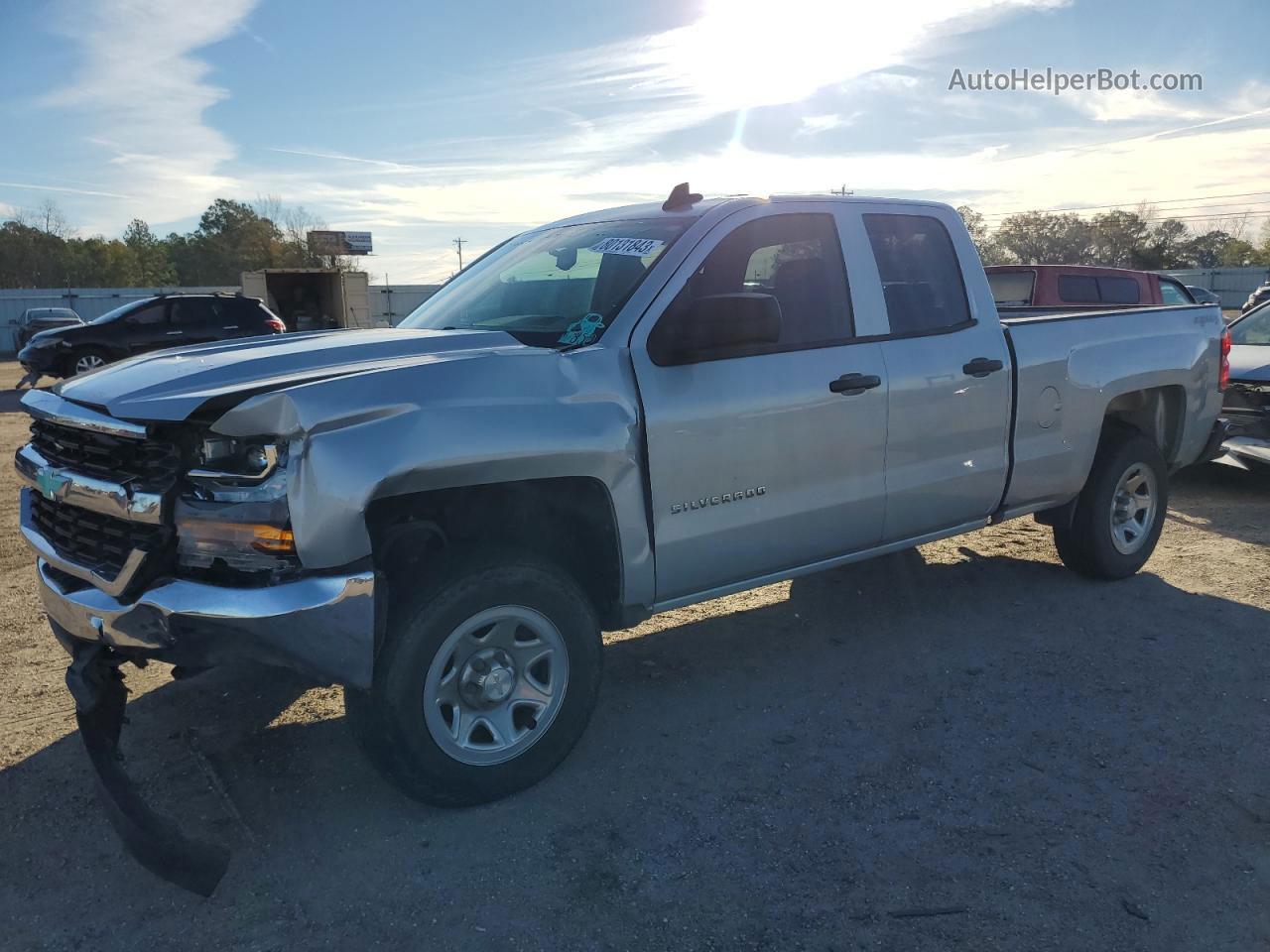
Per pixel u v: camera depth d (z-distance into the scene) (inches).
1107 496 201.5
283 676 166.9
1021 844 114.9
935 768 133.3
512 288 158.9
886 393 159.0
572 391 126.5
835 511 155.6
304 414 105.3
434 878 110.3
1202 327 218.4
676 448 135.7
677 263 141.8
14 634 188.9
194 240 3848.4
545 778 131.4
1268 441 287.6
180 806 125.6
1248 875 108.2
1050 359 184.7
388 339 131.3
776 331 131.9
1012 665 167.3
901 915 102.3
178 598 106.8
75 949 100.0
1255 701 151.8
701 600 146.9
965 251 178.4
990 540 247.3
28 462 131.2
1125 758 135.0
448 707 122.4
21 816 124.4
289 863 113.7
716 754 138.6
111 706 120.3
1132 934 98.8
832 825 119.7
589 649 130.5
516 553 123.6
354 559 108.5
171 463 110.2
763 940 99.0
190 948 99.8
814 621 191.9
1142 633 180.9
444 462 112.7
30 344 641.6
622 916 103.3
